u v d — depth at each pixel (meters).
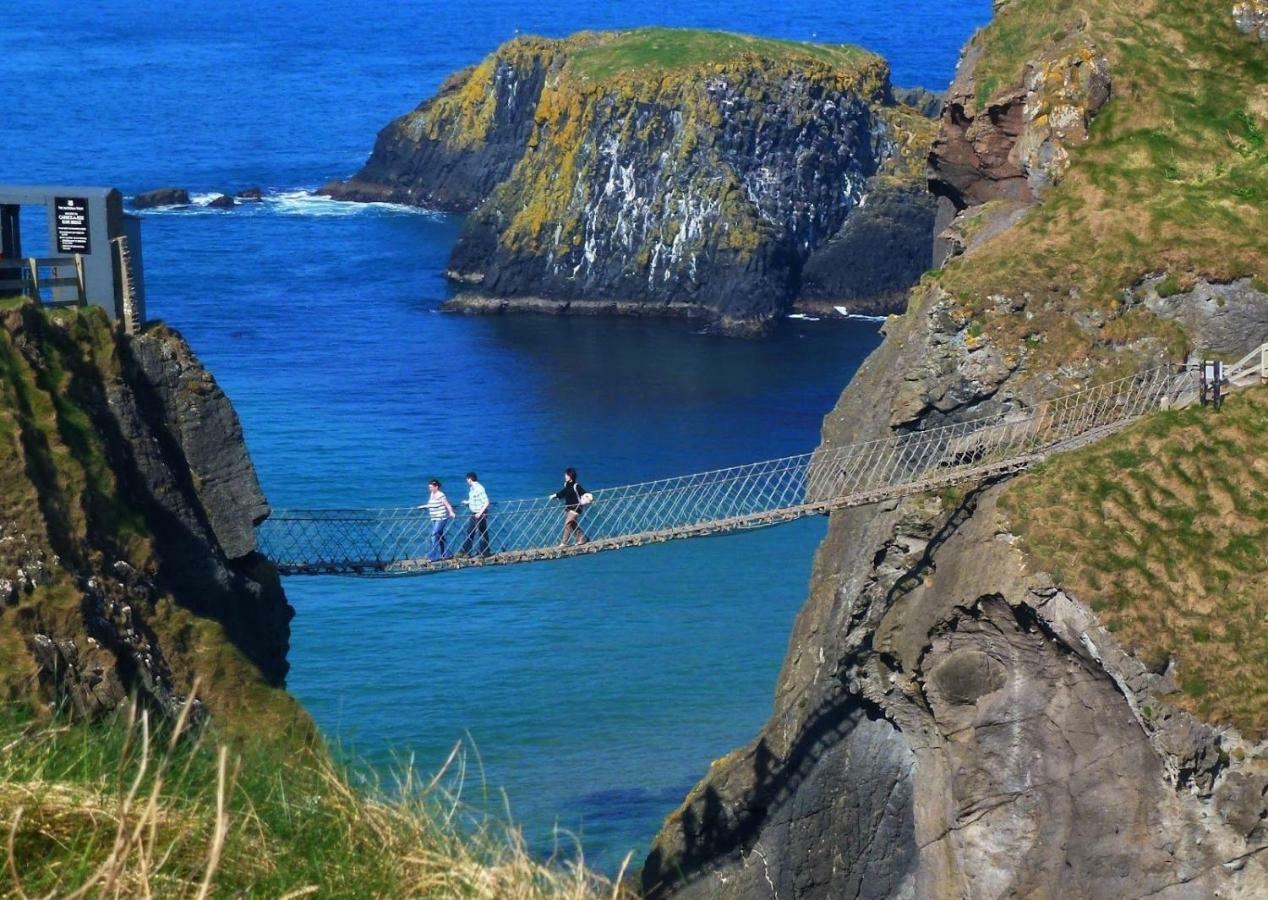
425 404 77.56
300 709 28.88
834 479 45.00
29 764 13.39
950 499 40.97
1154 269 43.91
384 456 68.38
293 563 36.44
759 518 36.91
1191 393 41.91
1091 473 39.47
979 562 39.03
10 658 25.27
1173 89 48.78
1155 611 36.91
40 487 28.53
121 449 31.69
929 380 43.69
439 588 53.84
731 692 48.28
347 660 48.78
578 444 71.69
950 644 39.88
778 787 42.53
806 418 77.94
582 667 48.97
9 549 27.25
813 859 42.53
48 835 12.30
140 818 12.44
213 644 29.42
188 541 32.25
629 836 41.16
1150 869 37.34
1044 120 48.12
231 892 12.26
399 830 13.83
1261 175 46.72
